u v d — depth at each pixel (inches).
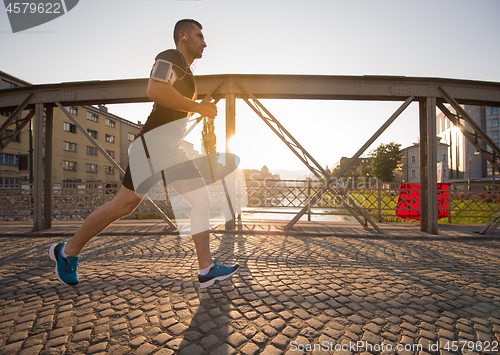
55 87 202.5
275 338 55.3
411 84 195.6
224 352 50.3
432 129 195.5
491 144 191.9
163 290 82.0
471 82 195.6
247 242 159.8
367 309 69.9
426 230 200.1
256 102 192.7
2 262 117.4
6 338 55.1
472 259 124.7
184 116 72.4
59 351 50.6
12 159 1023.0
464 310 69.9
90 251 136.7
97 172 1333.7
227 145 194.4
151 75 61.5
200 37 75.2
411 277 96.7
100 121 1358.3
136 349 51.2
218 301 73.8
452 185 267.6
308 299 75.8
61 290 82.0
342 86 195.3
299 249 142.1
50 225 211.2
